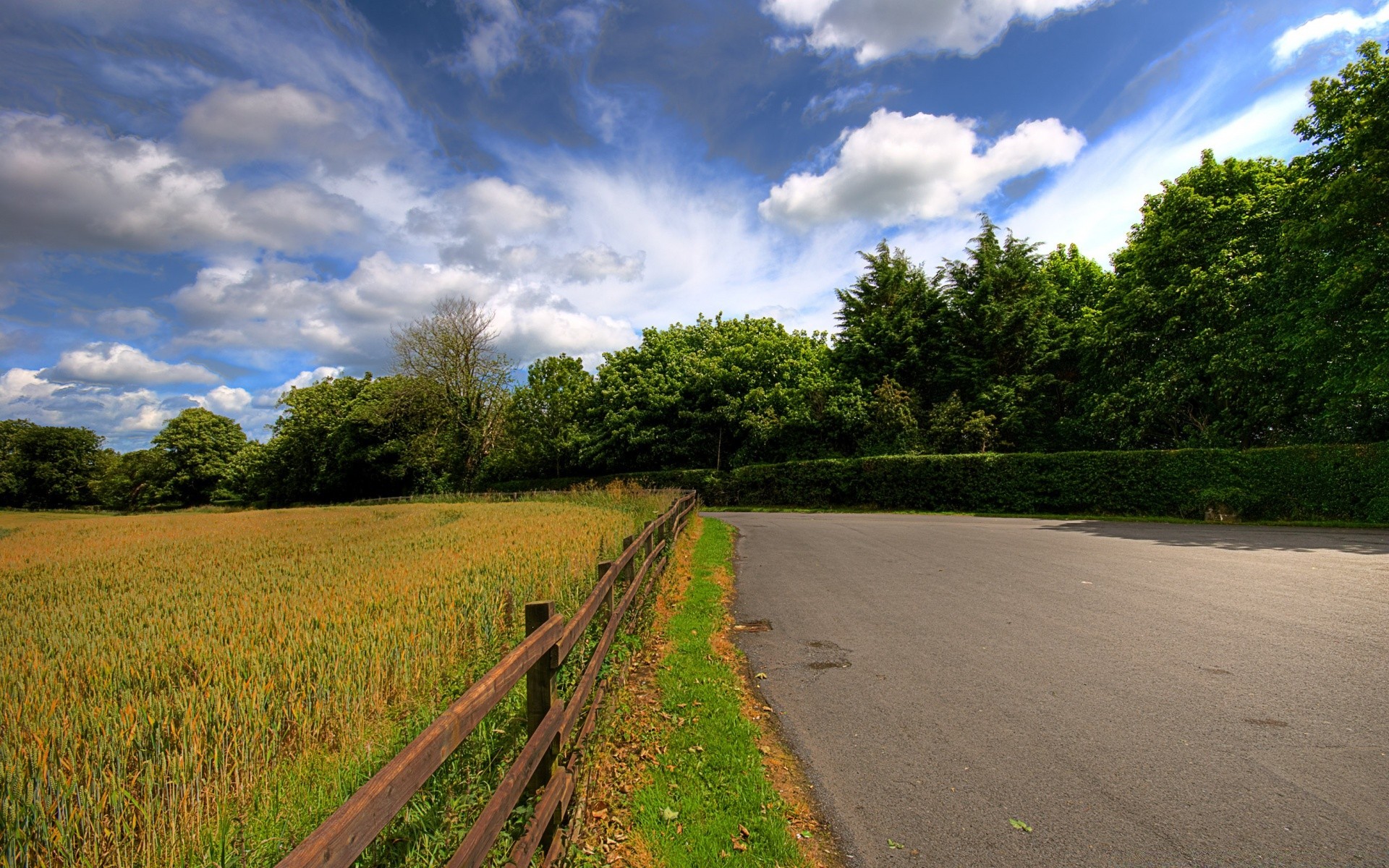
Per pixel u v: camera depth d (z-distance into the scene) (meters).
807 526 21.17
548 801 3.00
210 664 4.39
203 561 11.62
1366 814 3.45
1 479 76.38
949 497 27.58
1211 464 21.06
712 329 45.91
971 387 33.84
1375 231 18.64
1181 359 24.31
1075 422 30.47
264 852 2.44
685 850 3.39
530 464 46.38
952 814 3.67
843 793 3.96
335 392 55.44
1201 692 5.25
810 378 36.59
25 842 2.54
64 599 7.99
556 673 3.50
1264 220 22.95
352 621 5.34
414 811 2.78
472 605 5.89
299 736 3.40
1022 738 4.59
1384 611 7.54
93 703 3.76
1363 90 18.62
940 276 36.69
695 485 36.06
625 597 6.66
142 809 2.64
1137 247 26.55
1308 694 5.11
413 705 3.83
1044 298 34.12
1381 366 18.05
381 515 24.02
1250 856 3.15
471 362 45.56
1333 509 18.56
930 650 6.73
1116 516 22.41
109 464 78.88
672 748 4.55
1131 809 3.62
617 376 43.59
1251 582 9.52
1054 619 7.70
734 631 7.85
